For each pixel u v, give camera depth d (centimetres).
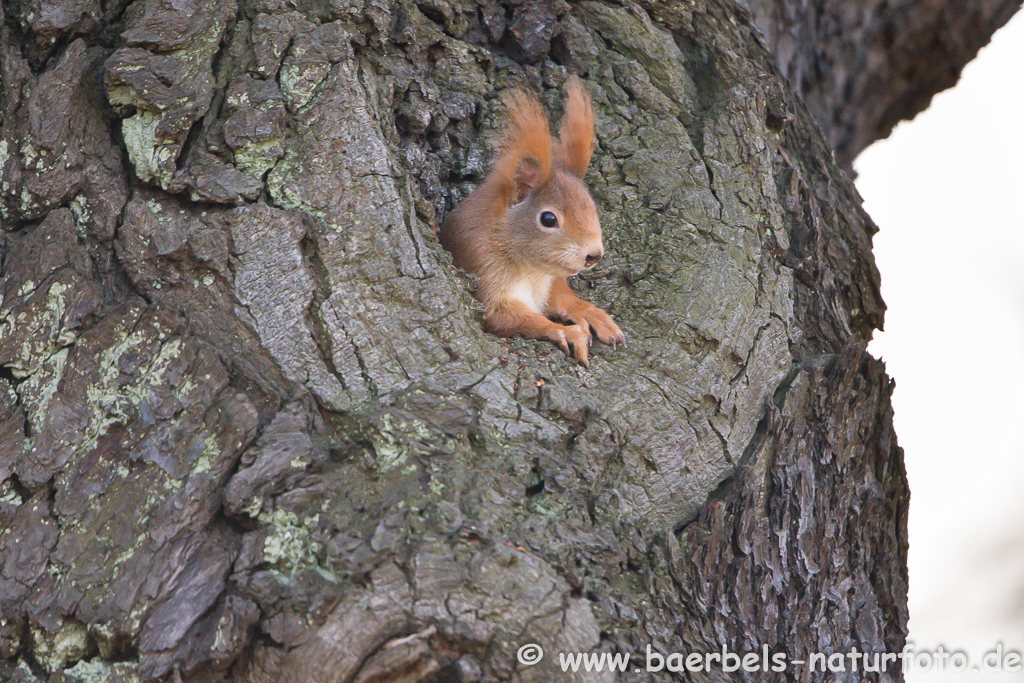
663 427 639
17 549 537
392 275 593
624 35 772
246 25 608
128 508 535
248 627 502
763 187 734
